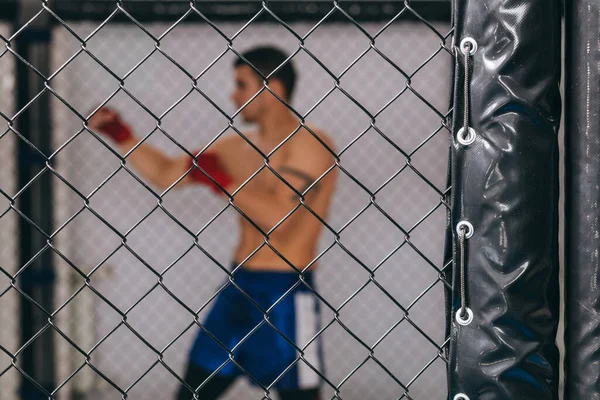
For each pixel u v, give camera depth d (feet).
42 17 8.94
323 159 8.32
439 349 3.31
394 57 10.41
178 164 9.34
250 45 10.46
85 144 10.41
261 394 10.38
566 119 3.13
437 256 10.62
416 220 10.62
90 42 10.30
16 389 9.43
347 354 10.52
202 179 9.25
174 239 10.55
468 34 3.06
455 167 3.08
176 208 10.54
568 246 3.13
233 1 9.75
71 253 10.37
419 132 10.57
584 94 3.04
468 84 3.06
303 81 10.49
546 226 3.02
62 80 10.29
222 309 8.45
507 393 3.03
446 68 10.45
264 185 8.29
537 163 3.00
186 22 9.95
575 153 3.08
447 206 3.24
